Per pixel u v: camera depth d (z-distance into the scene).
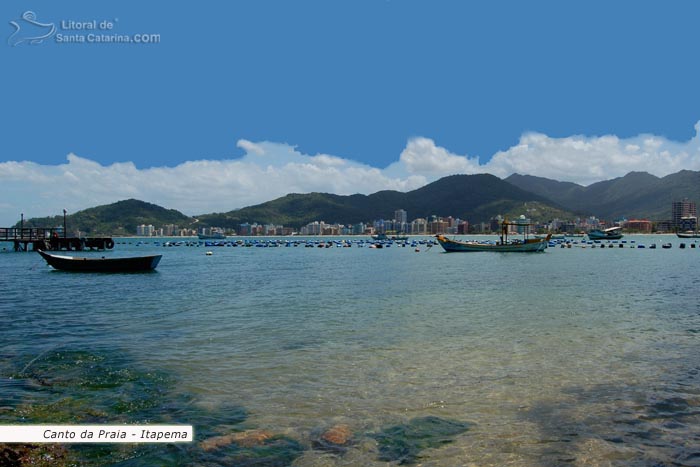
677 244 148.62
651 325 19.89
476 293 31.17
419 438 9.31
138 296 31.36
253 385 12.50
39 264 64.75
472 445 9.01
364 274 48.38
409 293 31.64
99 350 16.27
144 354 15.70
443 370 13.68
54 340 17.88
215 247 161.12
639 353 15.38
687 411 10.47
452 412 10.59
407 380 12.80
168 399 11.51
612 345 16.45
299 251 121.81
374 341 17.34
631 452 8.64
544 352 15.57
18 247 104.56
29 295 32.06
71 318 22.70
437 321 21.12
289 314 23.45
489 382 12.57
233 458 8.59
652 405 10.84
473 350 15.91
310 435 9.48
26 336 18.61
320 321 21.44
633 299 27.78
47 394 11.90
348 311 24.23
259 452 8.80
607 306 25.09
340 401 11.31
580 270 50.97
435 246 140.88
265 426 9.93
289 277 45.81
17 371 13.83
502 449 8.83
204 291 34.12
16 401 11.40
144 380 12.93
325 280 42.16
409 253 100.44
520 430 9.62
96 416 10.49
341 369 13.85
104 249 112.19
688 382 12.41
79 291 34.41
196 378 13.10
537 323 20.45
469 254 91.44
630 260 69.94
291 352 15.85
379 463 8.38
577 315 22.36
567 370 13.54
